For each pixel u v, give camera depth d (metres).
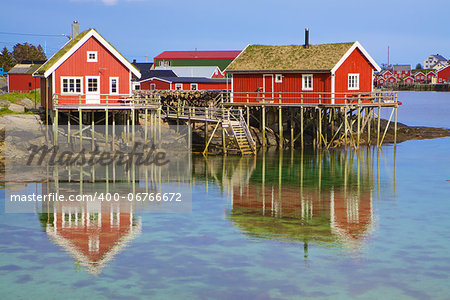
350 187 31.02
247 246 21.17
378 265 19.25
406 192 29.91
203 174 34.75
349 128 45.56
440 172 35.44
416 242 21.56
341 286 17.61
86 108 39.16
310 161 39.47
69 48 41.12
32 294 17.14
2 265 19.38
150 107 41.81
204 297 16.89
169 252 20.55
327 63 43.62
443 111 91.81
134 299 16.80
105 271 18.84
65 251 20.72
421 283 17.81
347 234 22.58
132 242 21.66
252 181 32.62
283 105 44.19
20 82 79.81
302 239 21.97
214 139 44.72
